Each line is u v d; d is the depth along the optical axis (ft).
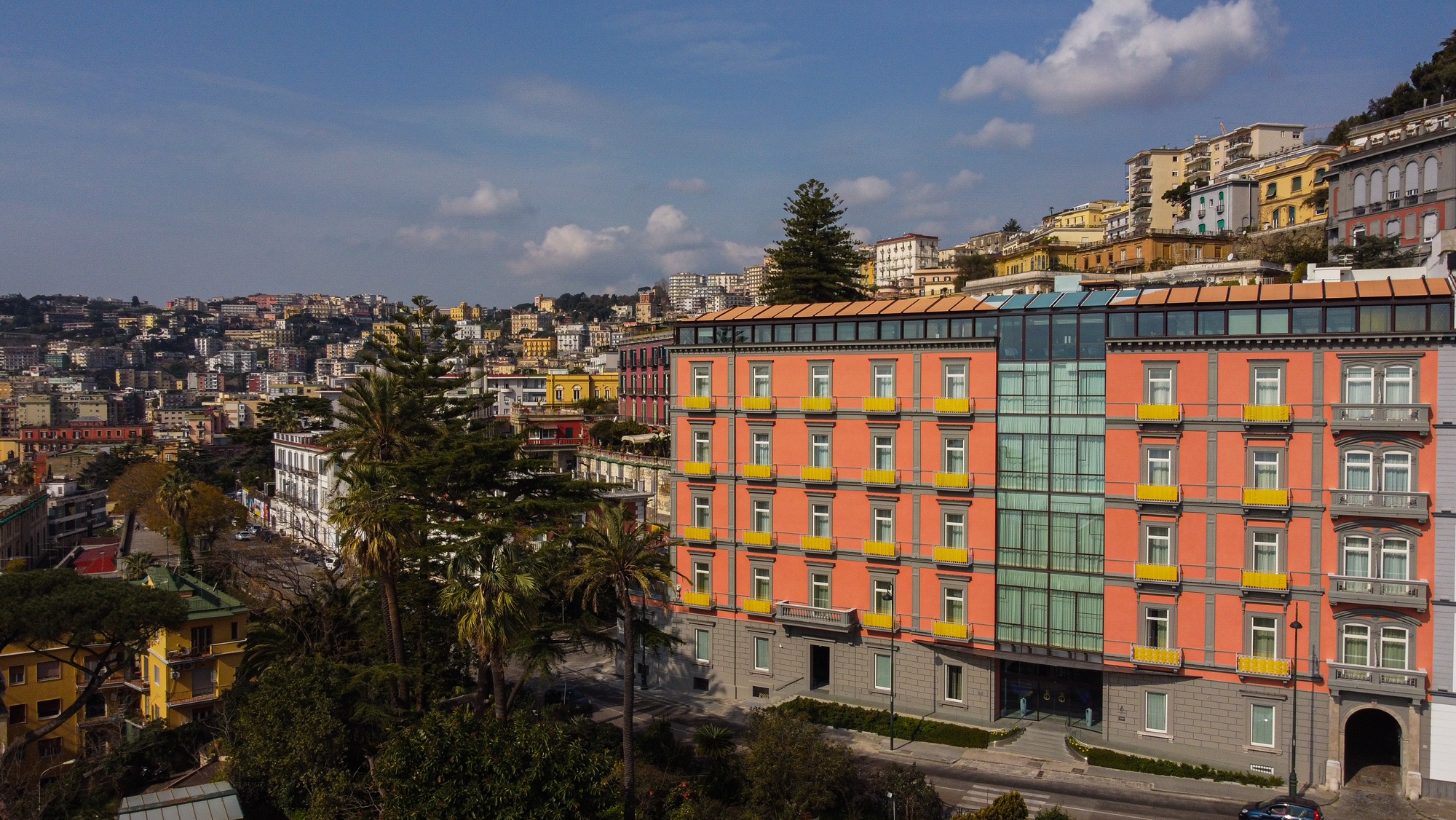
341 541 163.02
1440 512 142.00
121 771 186.91
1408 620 144.05
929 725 177.68
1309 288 151.64
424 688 174.19
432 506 177.58
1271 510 151.23
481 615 139.44
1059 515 169.78
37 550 469.57
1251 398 154.10
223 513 392.06
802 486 192.65
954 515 178.60
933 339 178.19
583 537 155.84
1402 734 145.28
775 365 195.83
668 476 260.21
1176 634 159.63
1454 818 137.90
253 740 150.61
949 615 179.42
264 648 189.47
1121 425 163.22
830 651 191.52
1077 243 504.43
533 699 188.55
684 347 205.67
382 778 115.85
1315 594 149.89
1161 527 161.27
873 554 183.83
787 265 311.47
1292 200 368.89
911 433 181.47
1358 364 147.13
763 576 198.18
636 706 200.23
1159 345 160.15
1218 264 260.42
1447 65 367.25
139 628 194.08
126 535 458.50
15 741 188.65
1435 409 142.20
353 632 191.52
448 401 217.36
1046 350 170.09
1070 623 169.58
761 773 139.44
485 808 109.70
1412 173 280.72
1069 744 167.12
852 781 142.51
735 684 201.26
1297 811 132.87
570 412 438.81
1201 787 150.82
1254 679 153.38
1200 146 497.87
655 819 142.41
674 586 203.92
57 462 646.74
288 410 481.87
